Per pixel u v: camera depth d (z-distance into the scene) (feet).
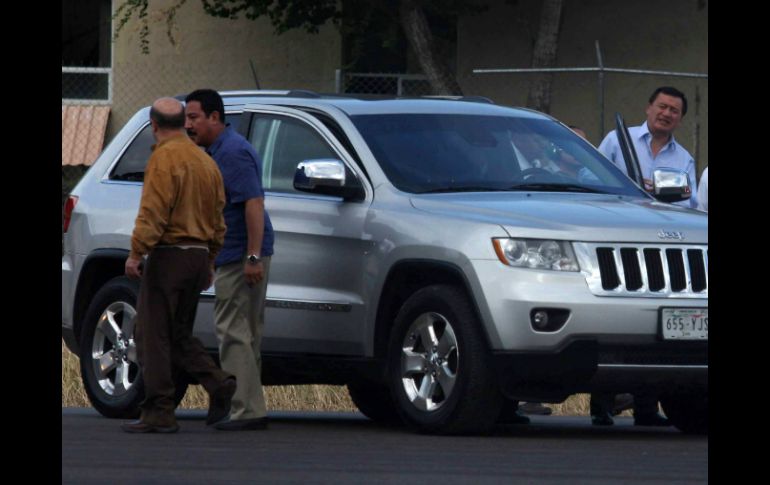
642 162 133.08
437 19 275.80
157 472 75.97
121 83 279.08
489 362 97.35
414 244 101.35
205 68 277.44
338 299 106.73
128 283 117.29
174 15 274.57
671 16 267.39
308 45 274.16
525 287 96.37
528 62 268.82
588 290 96.73
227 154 102.47
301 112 114.01
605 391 98.43
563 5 254.47
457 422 98.27
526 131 115.55
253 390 104.47
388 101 115.34
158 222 98.43
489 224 98.53
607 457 86.48
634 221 100.07
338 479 73.41
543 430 111.65
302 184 105.91
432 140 111.24
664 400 110.52
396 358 102.17
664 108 131.54
